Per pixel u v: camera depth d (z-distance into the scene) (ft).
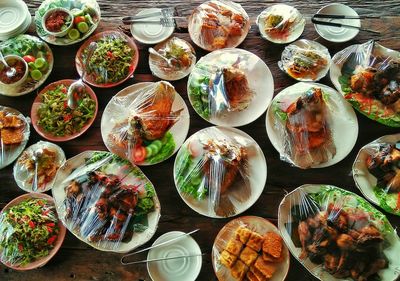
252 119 5.32
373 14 5.79
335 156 5.06
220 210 4.97
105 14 6.15
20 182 5.34
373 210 4.71
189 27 5.87
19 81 5.66
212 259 4.80
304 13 5.89
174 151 5.29
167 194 5.21
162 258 4.86
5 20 6.13
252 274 4.69
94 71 5.69
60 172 5.22
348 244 4.50
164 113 5.30
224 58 5.56
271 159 5.24
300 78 5.46
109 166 5.19
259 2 6.01
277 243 4.72
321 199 4.82
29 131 5.58
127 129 5.27
